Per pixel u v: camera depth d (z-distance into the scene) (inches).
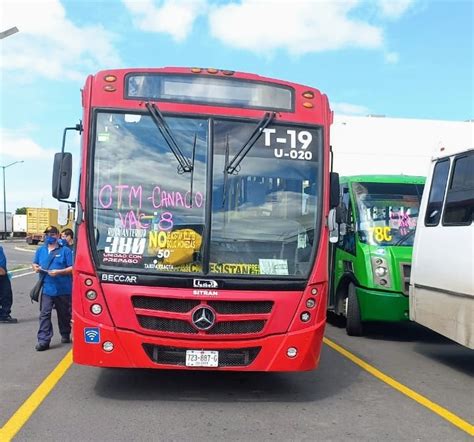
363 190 404.5
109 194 225.1
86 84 235.0
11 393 241.3
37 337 343.9
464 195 279.4
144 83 234.7
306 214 234.4
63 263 332.2
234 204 228.7
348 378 281.6
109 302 216.1
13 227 2721.5
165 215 224.4
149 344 215.8
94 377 268.8
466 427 212.1
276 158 235.9
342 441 194.2
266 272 224.8
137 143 229.8
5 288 433.4
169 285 216.5
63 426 201.5
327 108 247.9
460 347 367.6
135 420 209.3
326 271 232.7
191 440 191.0
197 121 233.5
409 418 221.1
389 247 377.4
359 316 388.2
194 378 271.3
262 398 242.7
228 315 217.6
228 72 239.1
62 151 240.7
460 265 275.0
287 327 222.5
